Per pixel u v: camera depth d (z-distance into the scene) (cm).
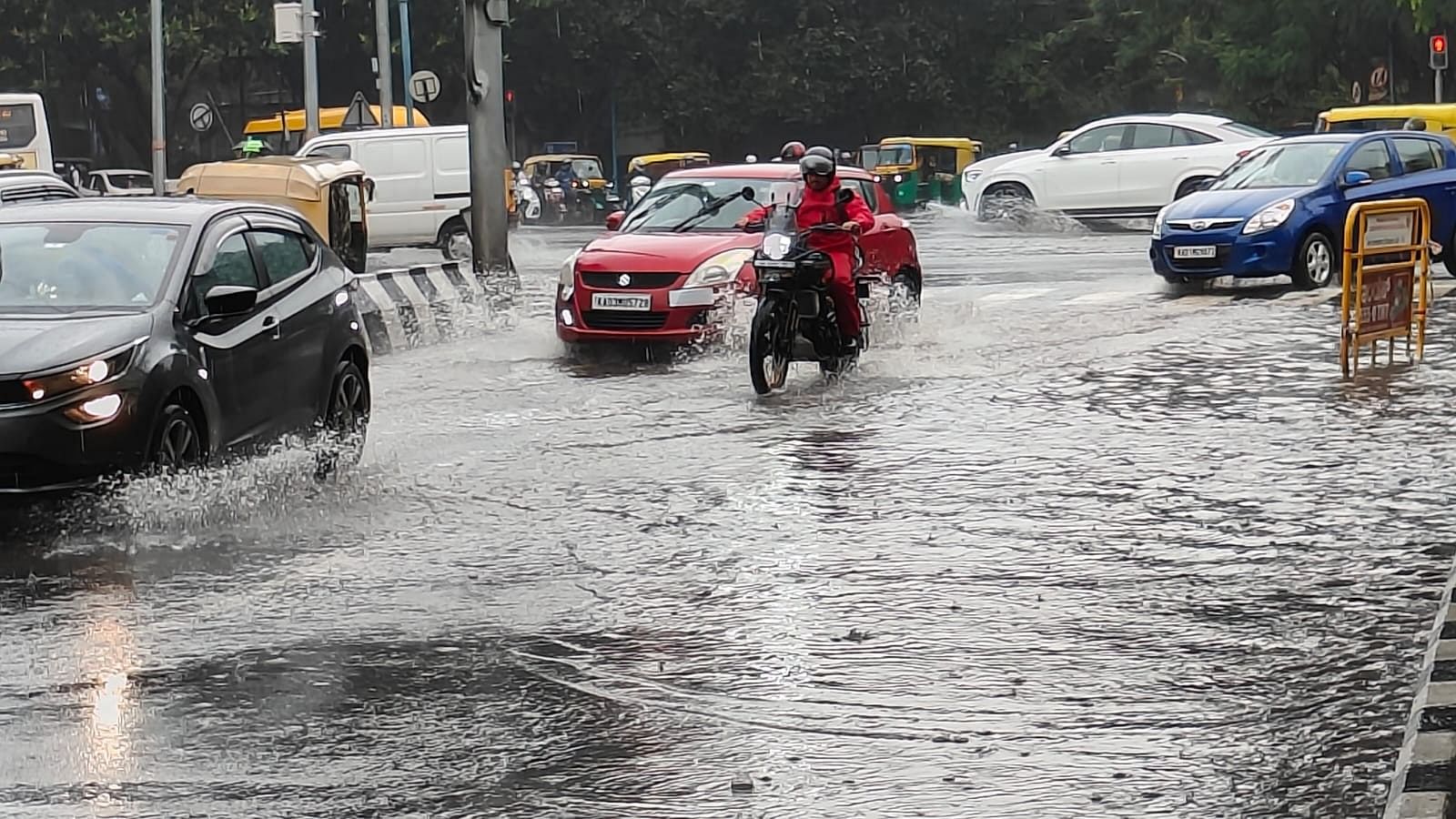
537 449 1568
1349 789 730
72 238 1375
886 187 6438
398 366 2188
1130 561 1123
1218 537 1180
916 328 2389
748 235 2286
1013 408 1727
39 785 759
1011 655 929
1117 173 4359
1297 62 6769
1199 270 2692
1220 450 1481
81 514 1248
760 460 1484
